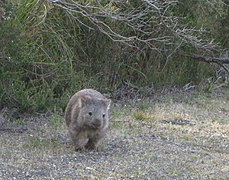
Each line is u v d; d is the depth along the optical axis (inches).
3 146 384.5
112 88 593.6
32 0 527.5
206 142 430.6
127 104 561.9
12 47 482.9
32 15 529.0
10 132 433.1
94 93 400.5
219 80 705.6
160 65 647.8
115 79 606.9
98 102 376.2
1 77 480.4
